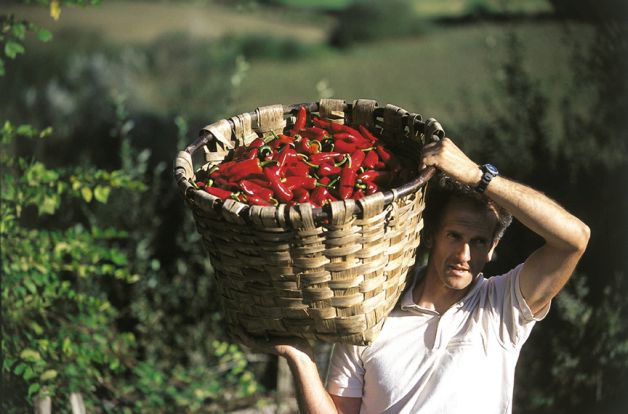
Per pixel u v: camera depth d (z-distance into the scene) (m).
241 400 4.66
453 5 14.66
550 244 2.26
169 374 4.76
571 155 5.53
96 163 6.92
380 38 13.13
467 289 2.42
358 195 2.26
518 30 8.95
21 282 3.65
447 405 2.33
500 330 2.37
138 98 8.71
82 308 3.80
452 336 2.38
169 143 7.05
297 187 2.33
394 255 2.16
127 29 12.78
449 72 11.20
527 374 4.60
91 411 4.05
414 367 2.38
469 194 2.32
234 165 2.38
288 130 2.67
